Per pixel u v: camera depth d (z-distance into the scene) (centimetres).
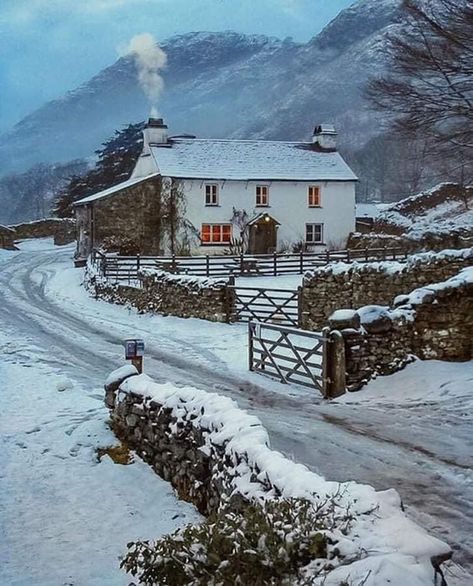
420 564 366
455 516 650
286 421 1002
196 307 2047
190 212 3775
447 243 3100
